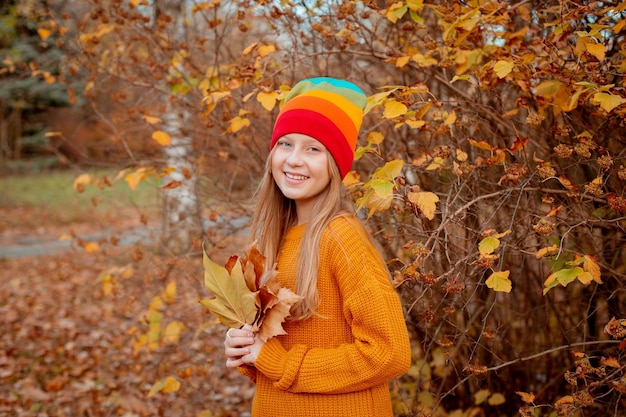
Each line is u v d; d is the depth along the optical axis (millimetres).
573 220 2127
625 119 1908
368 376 1558
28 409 3717
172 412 3719
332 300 1667
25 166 14797
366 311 1574
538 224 1853
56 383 4059
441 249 2396
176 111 3541
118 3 3117
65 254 8633
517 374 2660
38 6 3783
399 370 1556
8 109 15062
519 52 2088
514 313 2635
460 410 2574
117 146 3705
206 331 4016
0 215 11477
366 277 1594
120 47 3449
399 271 1957
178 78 3129
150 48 3375
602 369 1877
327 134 1718
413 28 2350
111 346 4871
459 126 2221
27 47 7766
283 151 1769
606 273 2275
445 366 2531
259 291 1612
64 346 4910
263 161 3182
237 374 4219
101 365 4488
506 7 2062
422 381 2676
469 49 2371
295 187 1737
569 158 2291
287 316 1645
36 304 6191
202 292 3584
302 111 1732
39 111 14375
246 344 1663
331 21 2611
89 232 9914
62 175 14562
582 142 1918
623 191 1921
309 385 1602
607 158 1871
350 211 1798
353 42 2434
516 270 2574
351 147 1771
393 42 2824
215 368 3908
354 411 1612
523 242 2230
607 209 2189
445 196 2377
